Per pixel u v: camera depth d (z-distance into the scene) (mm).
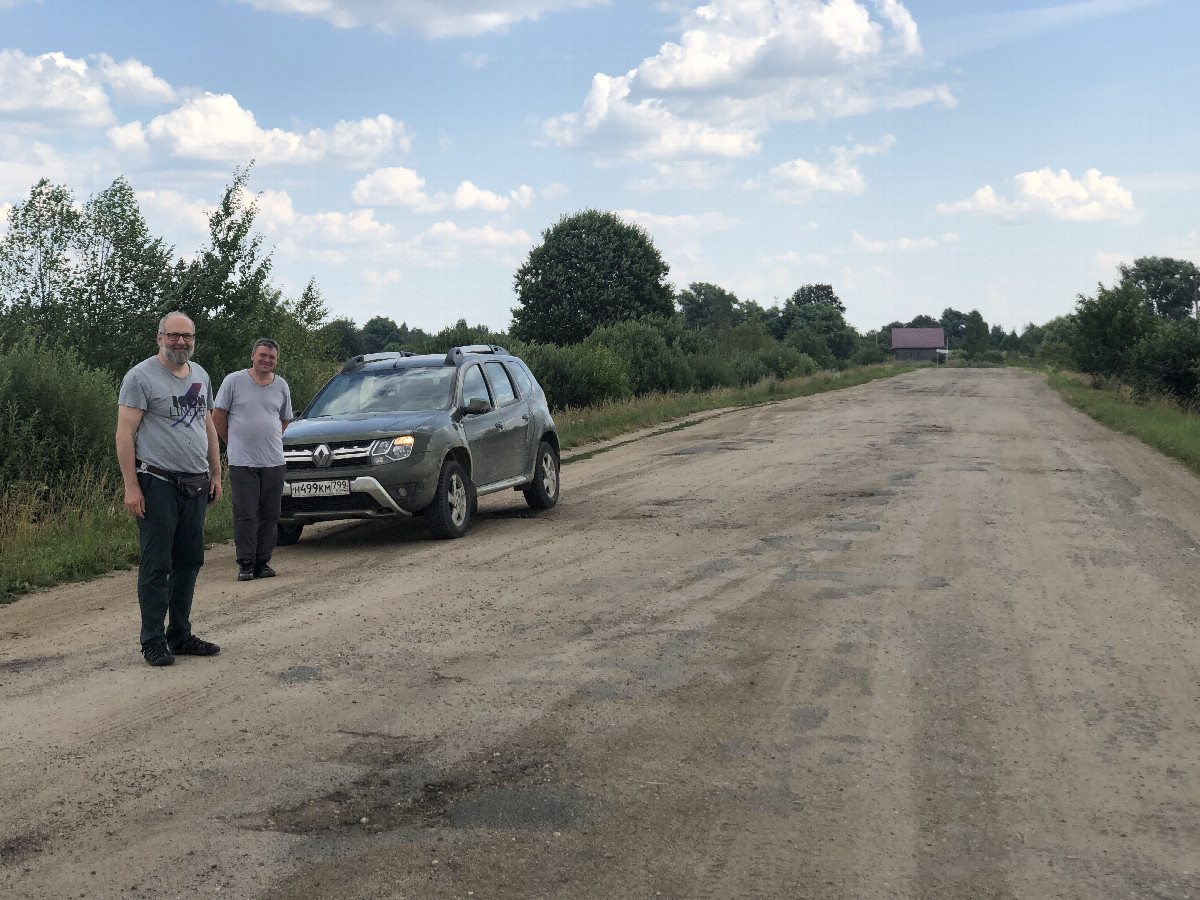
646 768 4352
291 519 10234
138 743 4734
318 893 3338
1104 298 39906
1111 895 3305
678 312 67125
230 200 17406
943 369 84938
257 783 4242
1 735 4879
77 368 12703
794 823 3830
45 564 8984
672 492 13297
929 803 4000
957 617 6816
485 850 3625
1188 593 7449
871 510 11359
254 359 8727
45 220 16344
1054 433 21516
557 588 7867
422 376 11461
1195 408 28203
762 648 6129
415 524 11625
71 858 3604
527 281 65688
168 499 6035
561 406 29938
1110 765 4359
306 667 5930
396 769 4371
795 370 58438
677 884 3387
